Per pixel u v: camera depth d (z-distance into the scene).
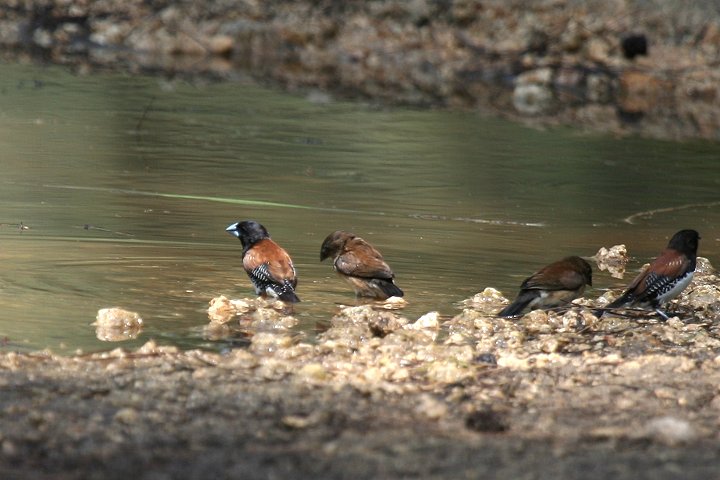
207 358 10.11
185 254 14.83
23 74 32.00
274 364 9.88
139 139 24.20
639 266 15.38
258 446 7.79
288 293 12.70
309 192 19.81
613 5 36.31
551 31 35.66
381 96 31.77
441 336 11.49
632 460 7.54
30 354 10.09
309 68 36.41
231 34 38.06
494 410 8.78
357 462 7.45
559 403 9.06
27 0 39.06
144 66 35.16
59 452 7.62
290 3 39.06
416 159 23.50
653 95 32.94
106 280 13.28
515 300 12.67
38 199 17.94
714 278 14.51
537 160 23.86
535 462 7.47
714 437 8.18
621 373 10.03
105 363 9.80
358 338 11.33
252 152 23.45
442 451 7.69
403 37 37.25
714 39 35.12
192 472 7.30
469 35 36.69
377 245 15.93
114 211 17.33
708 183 22.20
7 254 14.24
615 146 25.78
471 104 31.20
